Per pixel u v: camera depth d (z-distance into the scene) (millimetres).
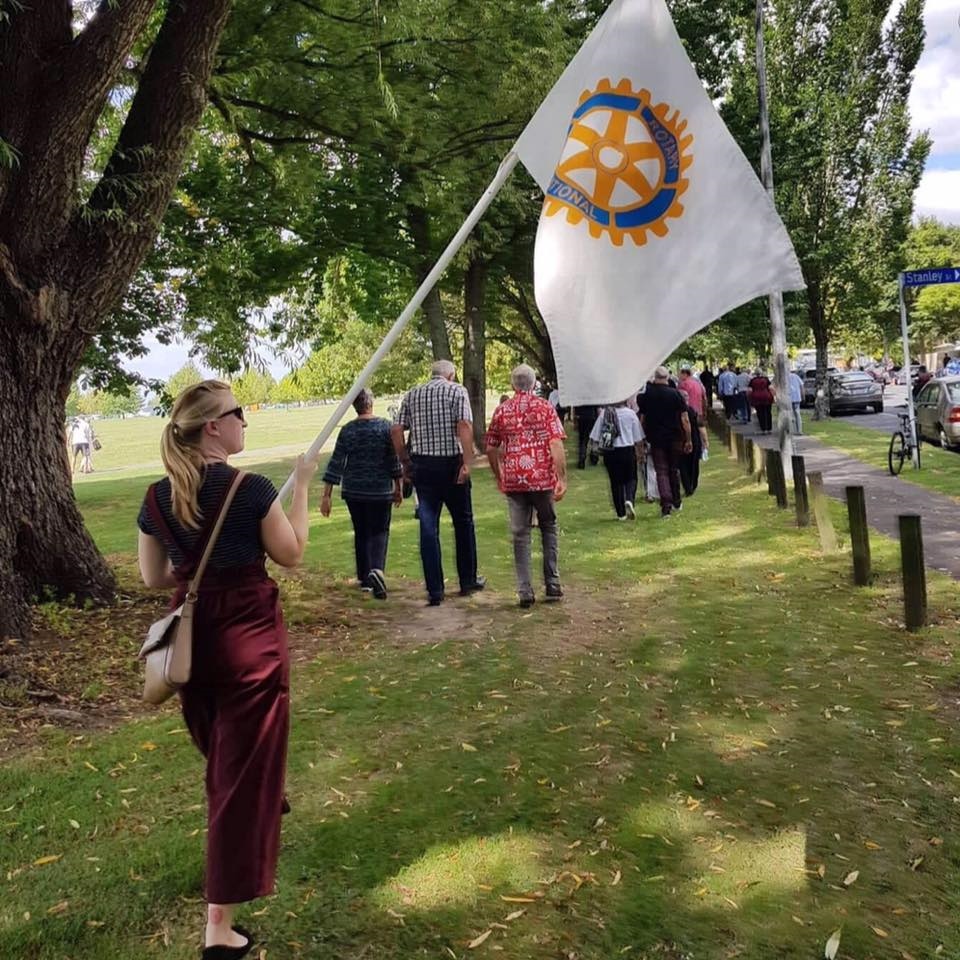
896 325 75375
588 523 11422
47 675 5312
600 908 2957
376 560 7766
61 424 6906
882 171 32562
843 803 3641
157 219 6996
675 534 10312
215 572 2691
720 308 3760
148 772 4043
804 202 31922
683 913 2926
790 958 2691
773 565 8383
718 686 5082
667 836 3418
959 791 3713
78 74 6160
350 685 5281
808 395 39188
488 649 5992
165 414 15312
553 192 3830
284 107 12445
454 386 7406
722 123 3787
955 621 6215
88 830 3520
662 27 3836
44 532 6730
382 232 17359
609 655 5762
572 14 18328
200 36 6812
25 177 6270
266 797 2602
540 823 3529
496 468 7258
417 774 4008
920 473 14820
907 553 6023
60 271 6629
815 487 8875
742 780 3877
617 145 3840
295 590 7910
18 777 3986
